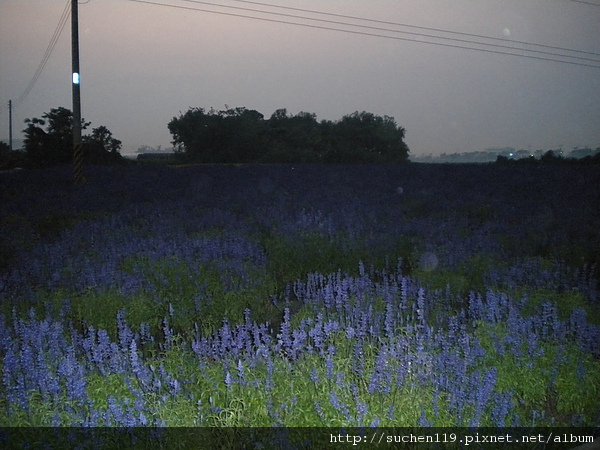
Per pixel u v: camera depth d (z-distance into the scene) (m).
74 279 8.21
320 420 4.13
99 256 9.30
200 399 4.40
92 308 7.07
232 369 4.81
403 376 4.62
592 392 4.88
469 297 7.20
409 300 7.04
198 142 54.53
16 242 11.01
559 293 7.37
